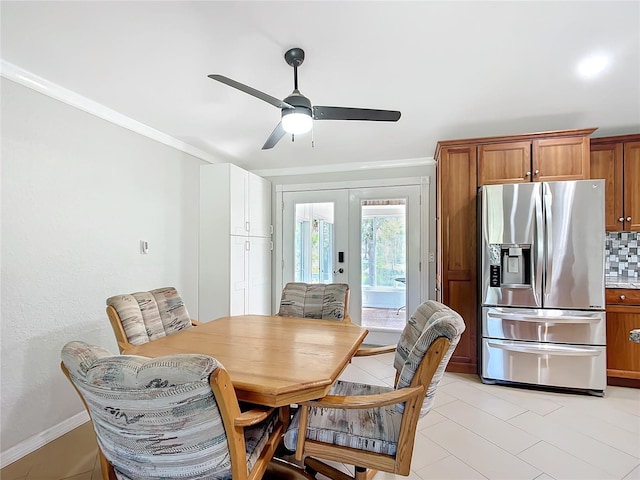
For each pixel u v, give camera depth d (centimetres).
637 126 298
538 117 282
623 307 278
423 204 389
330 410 154
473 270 307
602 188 261
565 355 266
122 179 270
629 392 271
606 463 182
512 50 193
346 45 188
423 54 196
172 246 324
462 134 320
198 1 154
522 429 216
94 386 92
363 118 201
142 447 101
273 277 442
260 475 124
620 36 180
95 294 244
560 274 268
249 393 120
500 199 280
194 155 357
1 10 156
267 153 382
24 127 200
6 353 190
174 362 89
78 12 159
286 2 155
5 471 181
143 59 198
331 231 423
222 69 210
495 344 281
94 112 245
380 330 400
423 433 211
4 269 190
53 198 216
